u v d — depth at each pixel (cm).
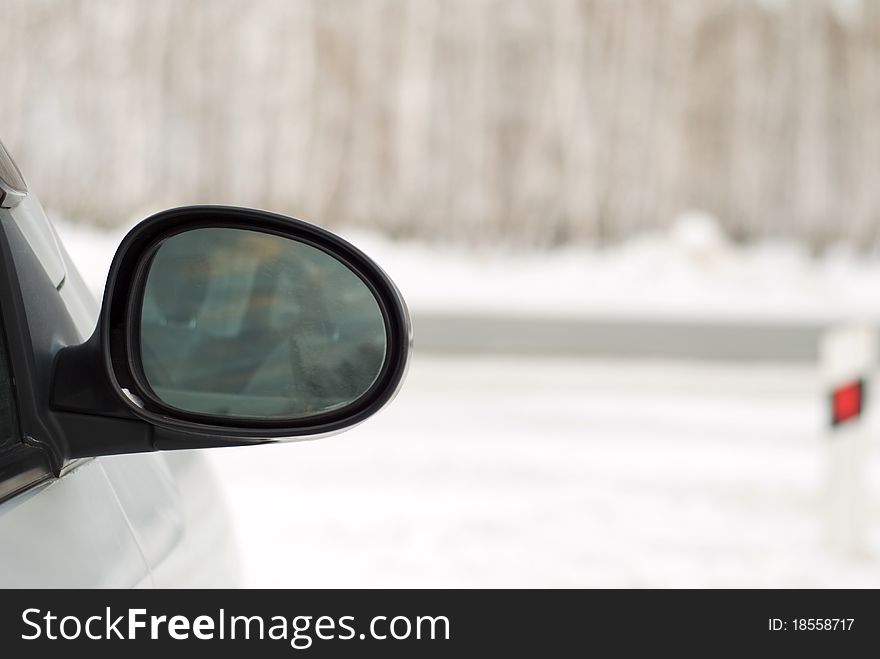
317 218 3003
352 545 559
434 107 3105
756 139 3183
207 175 2973
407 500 649
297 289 127
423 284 2419
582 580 515
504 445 807
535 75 3169
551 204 3048
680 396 1061
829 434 565
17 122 2870
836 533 562
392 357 123
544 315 1647
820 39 3256
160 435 114
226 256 128
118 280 115
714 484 708
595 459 771
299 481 692
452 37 3166
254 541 563
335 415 123
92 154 2886
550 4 3212
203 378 128
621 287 2425
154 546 142
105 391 112
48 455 112
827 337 565
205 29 3073
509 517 619
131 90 2969
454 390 1051
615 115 3162
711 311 2192
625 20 3231
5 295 111
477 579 511
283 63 3095
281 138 3033
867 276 2795
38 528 111
